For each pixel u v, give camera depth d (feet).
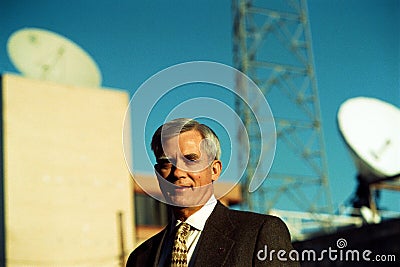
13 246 101.04
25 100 105.50
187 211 11.21
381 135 66.90
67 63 102.58
